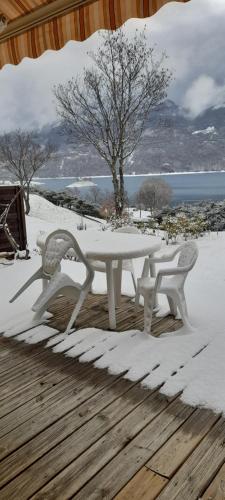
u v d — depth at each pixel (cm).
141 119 956
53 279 284
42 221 1048
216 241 658
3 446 159
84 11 228
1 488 138
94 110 947
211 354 235
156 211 996
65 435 165
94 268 323
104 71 920
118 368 223
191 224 725
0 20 253
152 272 324
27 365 231
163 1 201
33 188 1391
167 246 637
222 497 132
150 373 217
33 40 257
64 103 969
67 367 227
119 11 217
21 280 427
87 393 199
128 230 380
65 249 278
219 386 200
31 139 1302
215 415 178
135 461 149
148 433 166
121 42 897
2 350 253
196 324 287
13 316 314
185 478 140
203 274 443
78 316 311
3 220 550
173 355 236
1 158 1298
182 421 174
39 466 148
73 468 146
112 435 165
